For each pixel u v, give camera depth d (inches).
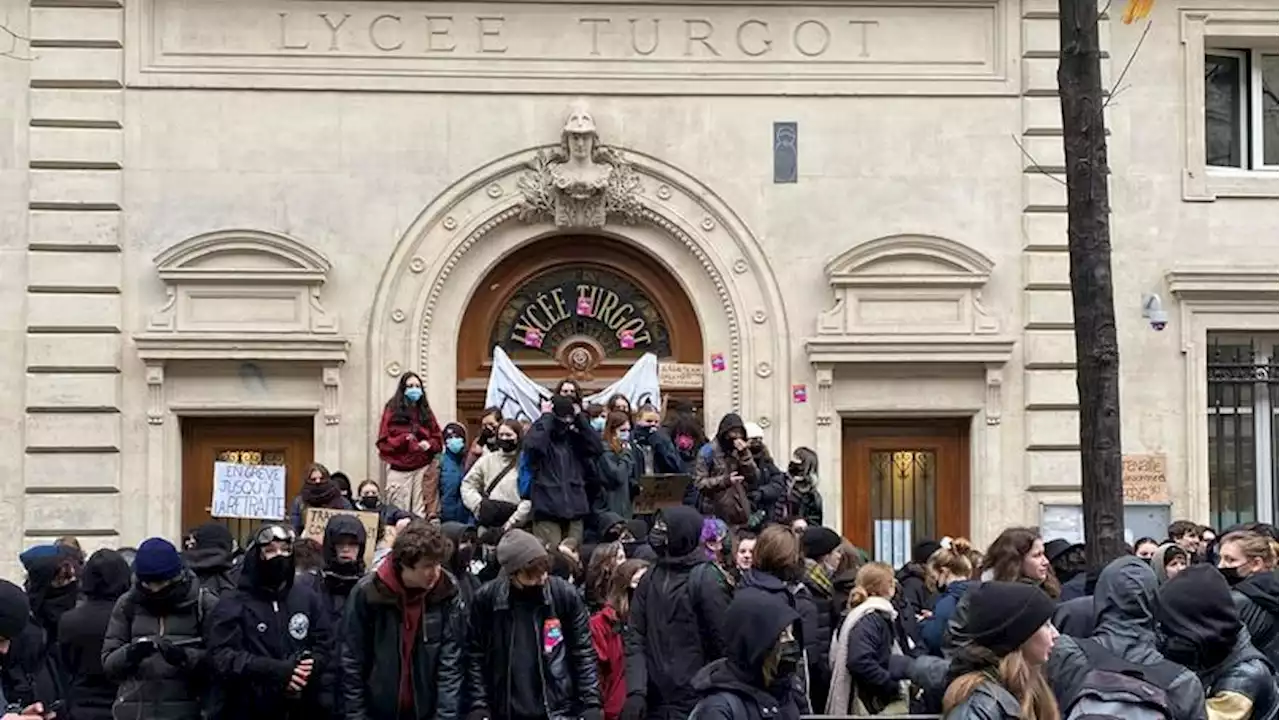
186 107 766.5
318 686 401.4
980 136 788.6
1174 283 786.8
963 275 778.2
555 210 775.7
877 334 774.5
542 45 779.4
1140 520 782.5
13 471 753.6
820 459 773.9
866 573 434.9
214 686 396.5
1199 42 796.6
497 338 792.9
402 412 724.0
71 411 754.8
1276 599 363.3
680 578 414.9
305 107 770.2
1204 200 794.2
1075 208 530.3
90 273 758.5
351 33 774.5
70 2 762.2
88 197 759.7
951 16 791.7
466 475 676.1
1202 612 317.7
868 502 792.3
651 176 781.9
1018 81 789.9
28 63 761.6
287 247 761.6
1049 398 779.4
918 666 368.5
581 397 697.6
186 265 758.5
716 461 646.5
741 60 784.9
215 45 769.6
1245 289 787.4
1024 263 786.2
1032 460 778.8
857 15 789.2
